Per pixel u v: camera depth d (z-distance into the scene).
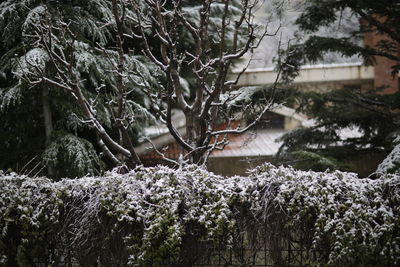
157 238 4.75
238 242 4.87
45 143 9.12
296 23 11.54
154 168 5.24
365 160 13.26
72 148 8.63
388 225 4.61
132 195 4.88
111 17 8.34
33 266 5.03
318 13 11.15
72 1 8.84
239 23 6.09
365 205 4.74
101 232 4.90
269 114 17.05
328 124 11.67
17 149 9.64
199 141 6.48
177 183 5.00
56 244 5.05
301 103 11.13
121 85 5.91
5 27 8.36
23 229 4.99
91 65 8.48
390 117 11.14
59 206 5.00
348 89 11.70
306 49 11.02
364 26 12.34
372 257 4.59
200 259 4.93
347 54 11.32
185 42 10.08
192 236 4.86
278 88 10.62
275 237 4.80
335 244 4.57
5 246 5.02
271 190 4.86
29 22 7.57
